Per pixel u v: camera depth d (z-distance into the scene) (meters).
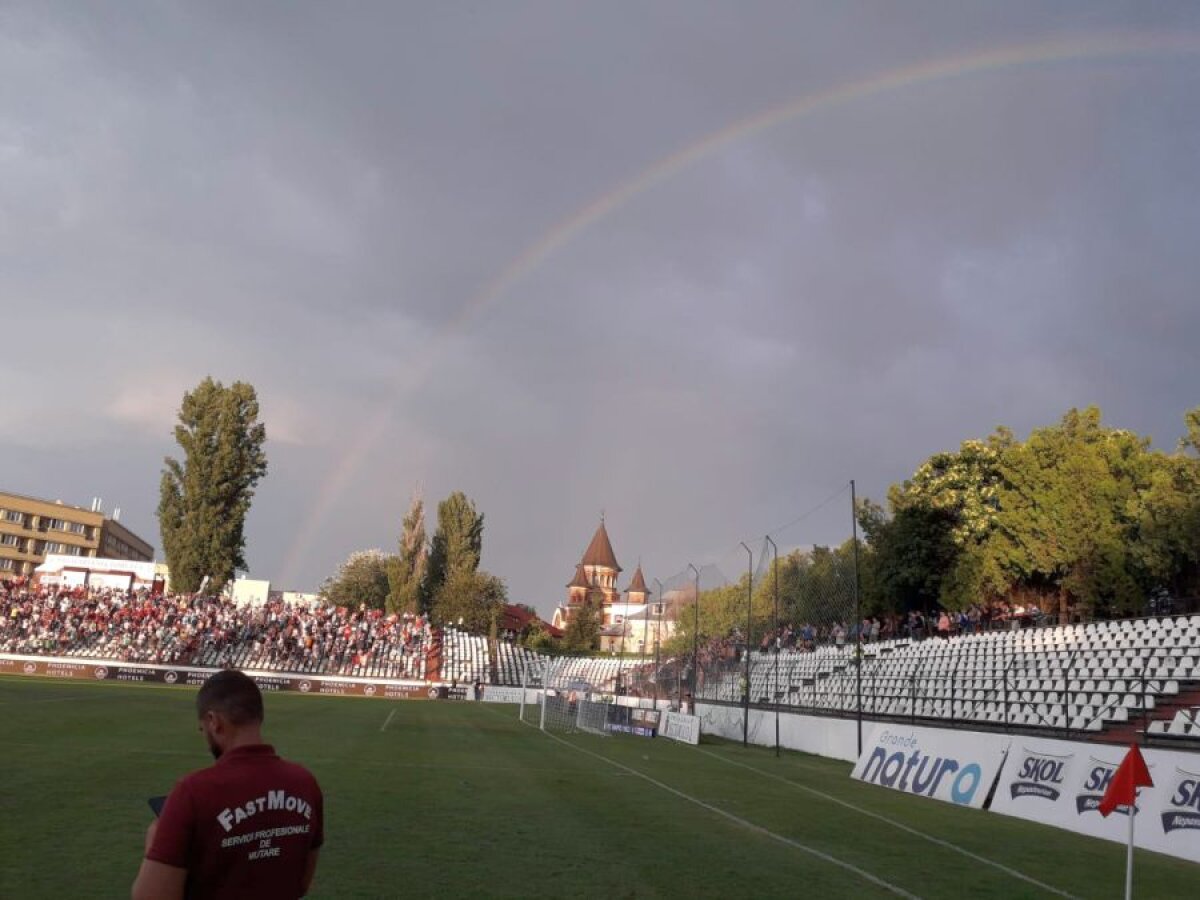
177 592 79.88
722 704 42.84
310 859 4.15
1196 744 23.56
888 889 10.92
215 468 80.81
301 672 71.12
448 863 10.70
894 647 45.47
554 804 16.20
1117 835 16.55
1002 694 33.16
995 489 52.97
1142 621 33.53
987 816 19.02
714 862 11.79
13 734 22.20
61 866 9.51
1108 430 48.69
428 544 117.25
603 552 174.12
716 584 44.34
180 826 3.65
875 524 57.09
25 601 72.62
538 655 85.56
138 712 31.64
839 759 32.34
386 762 21.50
